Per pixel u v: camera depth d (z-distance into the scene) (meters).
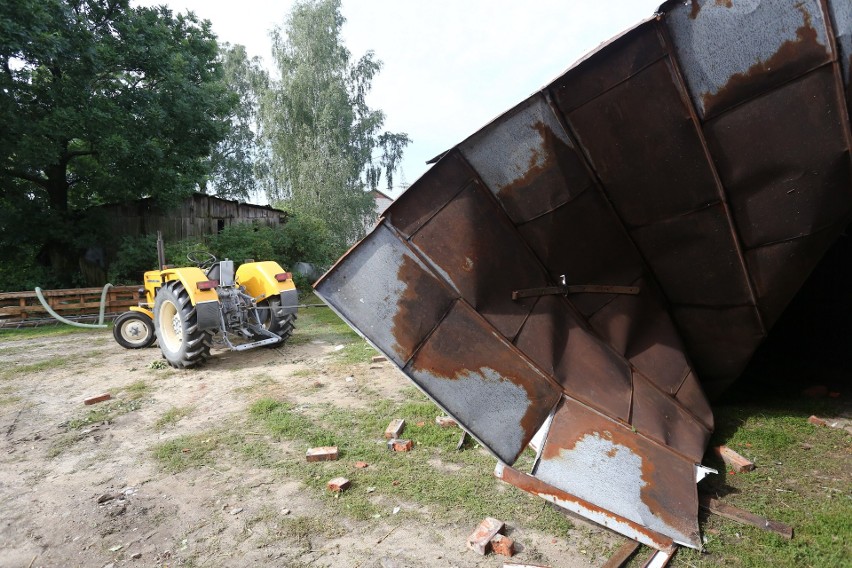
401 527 2.56
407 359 2.63
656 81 2.56
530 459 3.24
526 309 3.01
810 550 2.26
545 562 2.24
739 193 2.71
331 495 2.89
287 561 2.31
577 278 3.17
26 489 3.07
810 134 2.44
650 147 2.71
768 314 3.10
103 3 11.45
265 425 3.99
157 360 6.34
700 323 3.33
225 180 27.69
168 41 12.59
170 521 2.68
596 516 2.35
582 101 2.69
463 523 2.58
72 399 4.82
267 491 2.97
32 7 8.88
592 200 2.96
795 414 3.85
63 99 10.05
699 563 2.21
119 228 13.27
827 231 2.71
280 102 21.11
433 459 3.31
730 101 2.50
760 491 2.79
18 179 12.45
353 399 4.58
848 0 2.20
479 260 2.90
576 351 3.08
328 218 19.66
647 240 3.08
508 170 2.87
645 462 2.67
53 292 10.09
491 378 2.75
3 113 9.45
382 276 2.70
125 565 2.32
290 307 6.64
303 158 20.72
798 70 2.34
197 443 3.69
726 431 3.54
